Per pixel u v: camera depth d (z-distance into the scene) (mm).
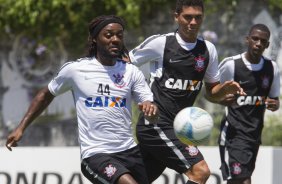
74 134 40625
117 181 19328
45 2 40219
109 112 19547
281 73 37562
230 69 25781
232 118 25688
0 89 42031
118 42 19469
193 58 21250
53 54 41062
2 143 41469
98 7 39812
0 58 41844
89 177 20000
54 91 20000
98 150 19609
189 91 21469
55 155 28453
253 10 38562
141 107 19406
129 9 39188
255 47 25469
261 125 25953
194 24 20875
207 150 27719
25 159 28578
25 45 41469
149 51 21406
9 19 40719
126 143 19891
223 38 38875
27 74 41688
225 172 25750
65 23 40344
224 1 38875
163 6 39406
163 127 21312
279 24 38125
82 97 19641
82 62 19688
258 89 25766
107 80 19594
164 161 21547
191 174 21141
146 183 20547
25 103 41906
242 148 25438
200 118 19844
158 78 21469
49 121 40812
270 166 28078
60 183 28344
